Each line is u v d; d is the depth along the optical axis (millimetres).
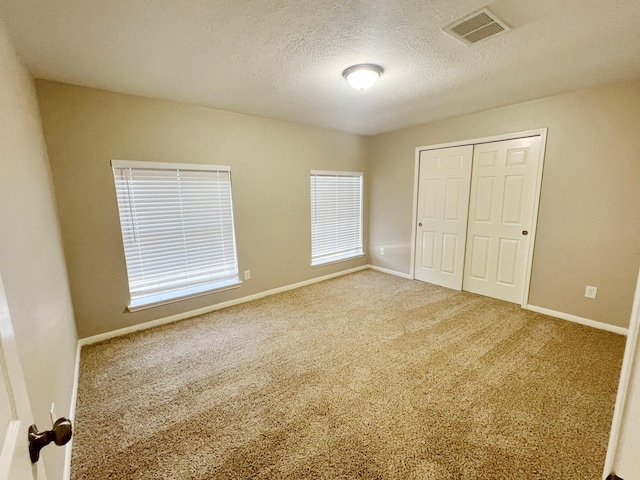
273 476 1315
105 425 1624
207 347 2449
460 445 1460
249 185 3396
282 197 3721
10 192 1076
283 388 1916
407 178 4203
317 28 1597
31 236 1297
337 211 4461
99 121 2424
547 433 1524
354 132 4363
